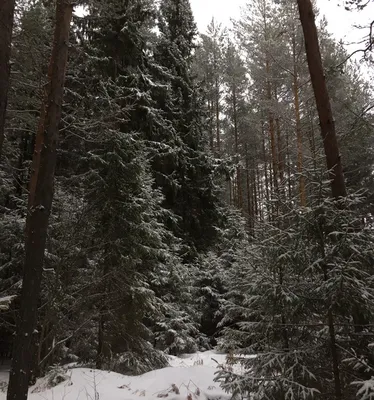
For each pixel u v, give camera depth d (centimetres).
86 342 849
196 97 1814
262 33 1786
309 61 678
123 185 906
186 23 1948
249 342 568
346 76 1609
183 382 612
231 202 2730
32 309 517
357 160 1617
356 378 403
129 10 1256
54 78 611
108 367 806
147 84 1370
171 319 1170
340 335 444
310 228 458
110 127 942
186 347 1247
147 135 1380
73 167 1245
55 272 777
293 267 464
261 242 483
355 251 418
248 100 2538
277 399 427
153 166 1454
